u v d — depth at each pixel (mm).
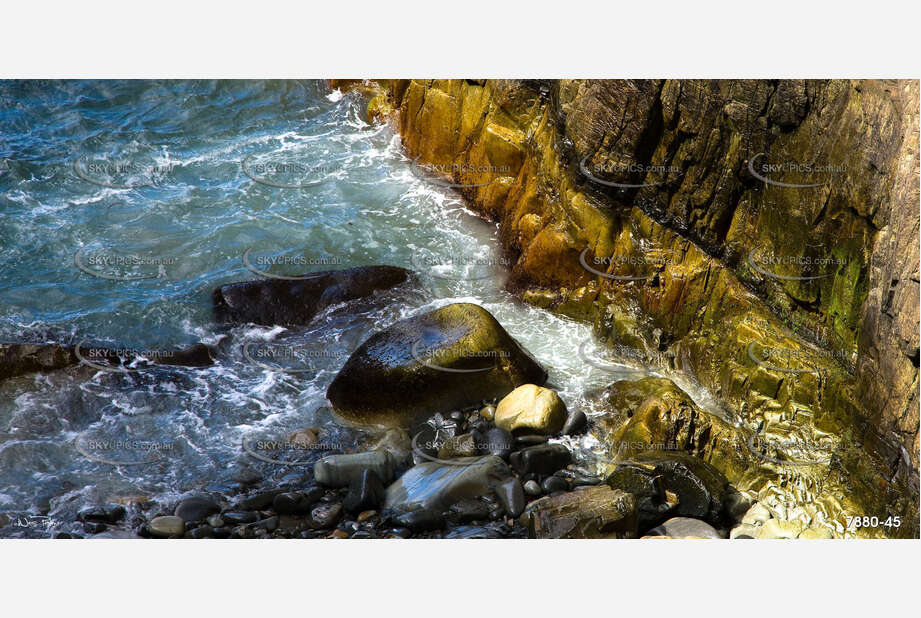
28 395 6984
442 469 6398
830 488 6148
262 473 6512
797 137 6469
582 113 7391
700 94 6809
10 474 6461
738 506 6223
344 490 6379
